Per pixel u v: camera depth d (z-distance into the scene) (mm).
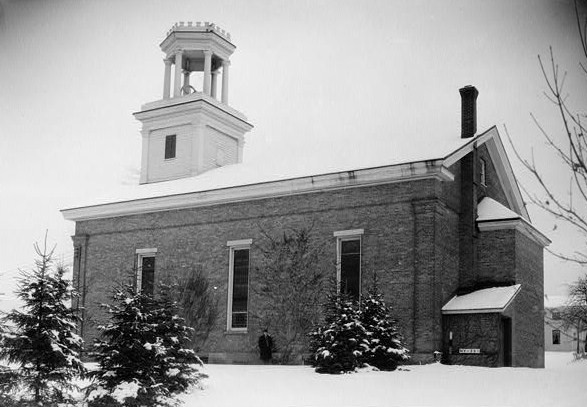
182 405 18312
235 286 33156
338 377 23000
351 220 30109
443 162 28219
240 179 34250
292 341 30609
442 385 20906
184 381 19422
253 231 32656
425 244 28266
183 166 40125
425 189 28594
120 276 36469
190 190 35062
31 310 17141
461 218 30688
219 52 42594
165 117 41188
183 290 34125
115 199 37844
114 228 37312
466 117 32438
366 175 29625
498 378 22078
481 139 31641
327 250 30469
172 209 35500
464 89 32688
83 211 38156
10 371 16812
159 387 18219
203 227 34344
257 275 32125
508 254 29969
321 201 30984
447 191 29734
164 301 20266
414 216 28656
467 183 30875
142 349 18297
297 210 31562
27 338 16734
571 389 19375
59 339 17250
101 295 36906
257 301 31922
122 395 17375
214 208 34156
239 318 32750
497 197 34312
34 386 16719
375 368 24750
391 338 25484
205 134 40562
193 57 44375
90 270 37688
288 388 20781
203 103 39969
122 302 18984
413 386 20844
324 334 24984
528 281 31297
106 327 18516
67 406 17375
